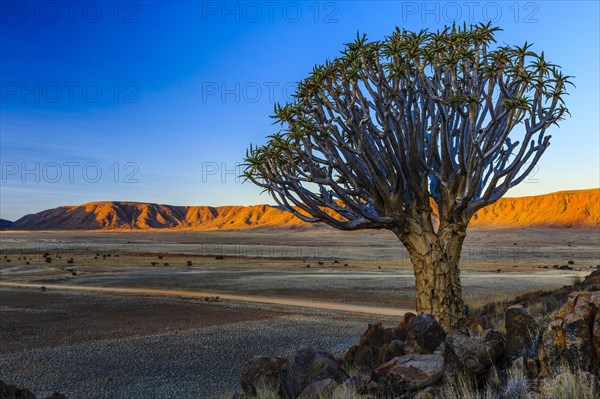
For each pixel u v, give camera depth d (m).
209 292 39.75
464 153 10.63
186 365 15.66
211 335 21.38
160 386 12.96
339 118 10.89
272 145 11.15
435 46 10.35
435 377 6.19
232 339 20.38
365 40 10.65
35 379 14.07
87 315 28.17
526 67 10.47
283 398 7.52
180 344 19.34
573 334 5.40
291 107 11.23
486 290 37.44
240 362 16.03
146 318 27.03
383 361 8.84
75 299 35.22
